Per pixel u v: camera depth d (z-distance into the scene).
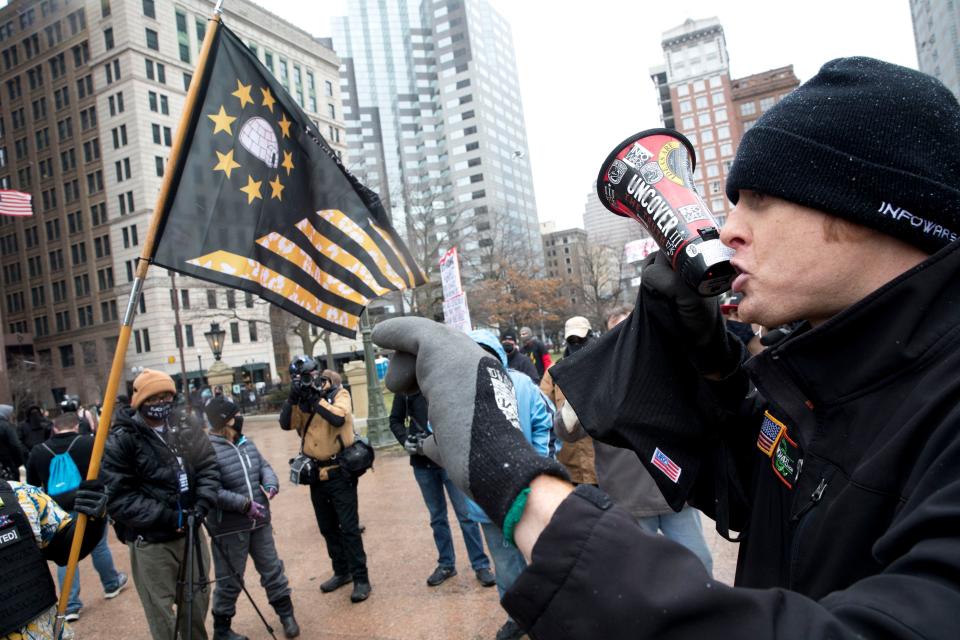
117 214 46.47
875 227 0.68
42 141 50.47
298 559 5.61
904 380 0.67
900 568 0.50
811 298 0.74
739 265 0.80
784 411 0.80
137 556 3.61
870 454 0.67
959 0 47.12
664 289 0.93
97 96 46.22
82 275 49.62
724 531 1.04
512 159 112.19
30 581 2.41
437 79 107.31
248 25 49.97
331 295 3.63
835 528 0.67
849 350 0.71
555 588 0.54
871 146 0.68
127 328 2.85
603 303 49.62
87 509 2.58
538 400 3.49
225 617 4.03
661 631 0.49
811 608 0.48
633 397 0.96
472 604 4.24
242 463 4.11
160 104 45.94
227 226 3.29
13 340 50.50
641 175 0.99
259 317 49.00
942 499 0.49
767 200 0.76
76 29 46.53
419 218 34.41
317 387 4.60
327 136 57.06
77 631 4.67
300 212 3.58
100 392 46.59
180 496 3.56
